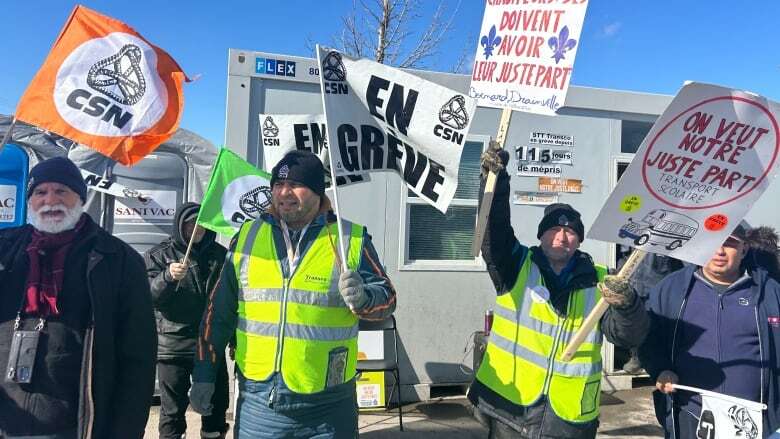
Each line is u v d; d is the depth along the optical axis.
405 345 4.98
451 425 4.48
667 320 2.44
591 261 2.55
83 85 2.30
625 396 5.29
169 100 2.41
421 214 5.11
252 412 2.19
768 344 2.26
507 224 2.48
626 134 5.59
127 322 1.97
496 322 2.58
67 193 1.95
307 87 4.77
